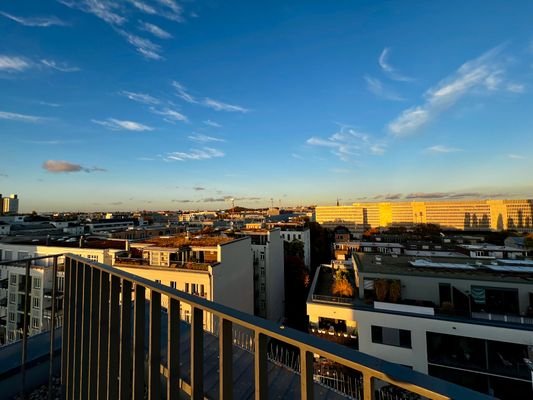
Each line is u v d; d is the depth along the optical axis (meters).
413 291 14.91
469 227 83.50
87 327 2.37
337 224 98.62
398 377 0.78
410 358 12.65
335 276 19.81
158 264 18.02
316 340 0.99
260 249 25.86
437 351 12.51
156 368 1.60
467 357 12.00
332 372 9.09
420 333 12.68
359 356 0.89
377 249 32.22
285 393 3.77
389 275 15.38
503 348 11.67
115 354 2.01
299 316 28.70
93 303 2.27
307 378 0.98
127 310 1.94
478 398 0.65
